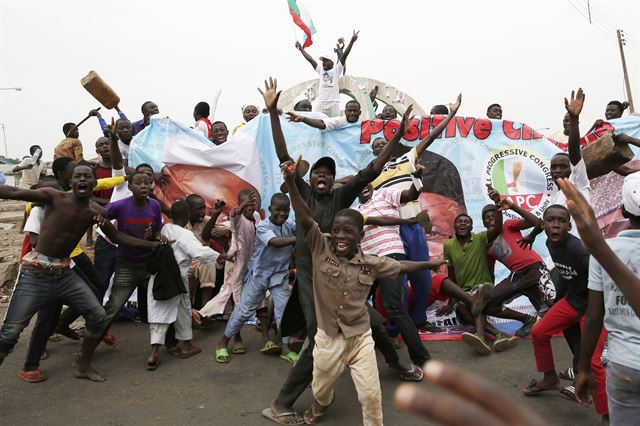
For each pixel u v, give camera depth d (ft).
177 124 22.09
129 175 19.27
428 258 18.51
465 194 21.93
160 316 16.35
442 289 18.75
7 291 25.48
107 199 21.68
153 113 27.04
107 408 13.82
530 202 21.74
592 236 6.19
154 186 21.74
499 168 21.94
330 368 12.12
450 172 21.99
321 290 12.08
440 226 21.85
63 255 14.69
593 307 9.08
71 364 16.70
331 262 12.06
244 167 21.83
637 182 8.41
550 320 13.78
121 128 23.20
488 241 19.01
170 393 14.70
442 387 1.82
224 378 15.71
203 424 12.99
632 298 6.21
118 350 17.98
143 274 17.43
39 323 15.33
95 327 15.28
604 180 21.20
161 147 21.97
